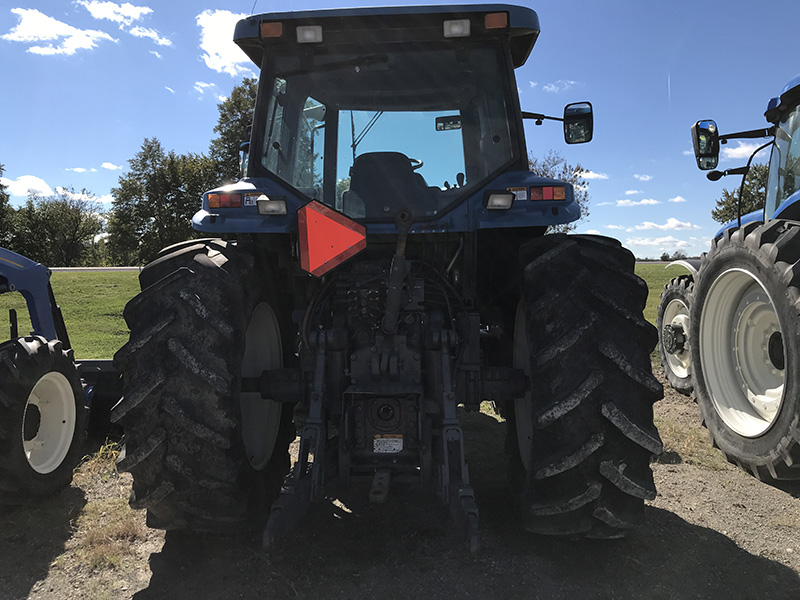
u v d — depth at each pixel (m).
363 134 2.99
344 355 2.64
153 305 2.32
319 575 2.32
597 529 2.29
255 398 3.04
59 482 3.11
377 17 2.88
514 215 2.60
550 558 2.45
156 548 2.55
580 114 3.48
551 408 2.18
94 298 14.51
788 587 2.25
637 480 2.16
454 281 3.08
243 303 2.45
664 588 2.23
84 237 60.69
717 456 3.73
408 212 2.23
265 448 2.97
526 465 2.76
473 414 4.74
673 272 19.80
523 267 2.57
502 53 2.98
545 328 2.29
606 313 2.27
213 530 2.39
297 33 2.89
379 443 2.42
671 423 4.32
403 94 3.00
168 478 2.23
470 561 2.43
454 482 2.29
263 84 3.00
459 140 2.97
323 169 2.99
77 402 3.31
